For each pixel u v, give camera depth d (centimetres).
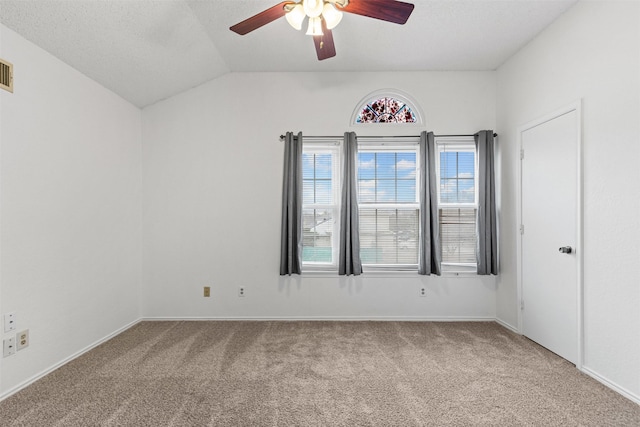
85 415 175
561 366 232
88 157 263
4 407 182
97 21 215
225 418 172
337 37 277
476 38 278
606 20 204
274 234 339
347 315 339
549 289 259
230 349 263
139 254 334
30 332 210
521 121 294
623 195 194
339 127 341
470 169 344
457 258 342
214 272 339
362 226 344
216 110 339
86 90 261
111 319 291
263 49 296
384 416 174
